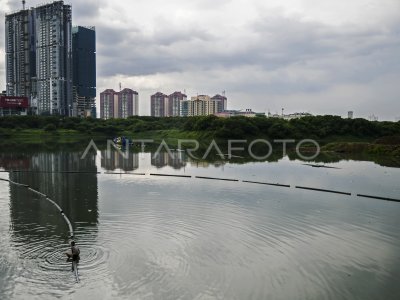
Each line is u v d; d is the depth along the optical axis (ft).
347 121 490.08
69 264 71.15
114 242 83.66
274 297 60.29
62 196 135.23
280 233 92.99
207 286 63.46
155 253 77.51
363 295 61.72
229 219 104.63
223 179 178.50
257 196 138.72
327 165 236.43
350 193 146.00
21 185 158.10
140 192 143.74
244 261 74.64
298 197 138.10
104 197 133.59
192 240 86.07
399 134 477.77
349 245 85.46
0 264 70.90
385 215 113.09
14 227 95.04
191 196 136.87
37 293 60.03
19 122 561.02
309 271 70.69
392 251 82.02
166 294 60.39
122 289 61.72
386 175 195.72
